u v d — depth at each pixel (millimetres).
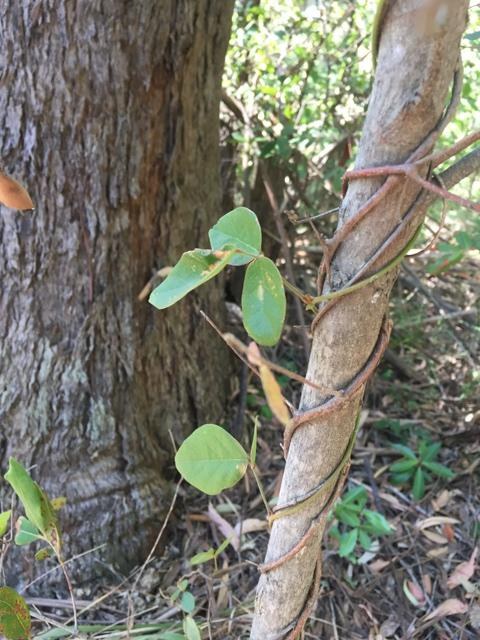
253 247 399
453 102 375
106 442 858
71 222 774
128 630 693
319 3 1289
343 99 1313
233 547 888
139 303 864
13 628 559
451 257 839
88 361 830
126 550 847
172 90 799
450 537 921
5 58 705
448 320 1401
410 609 818
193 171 895
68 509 818
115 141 764
